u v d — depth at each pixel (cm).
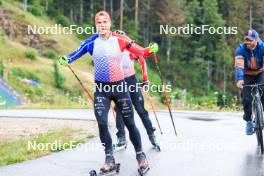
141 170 712
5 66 4259
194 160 818
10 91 3900
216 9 7738
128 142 1032
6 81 4031
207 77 7538
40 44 5553
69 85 4528
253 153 873
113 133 1178
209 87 7450
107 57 700
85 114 1853
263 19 8012
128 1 7756
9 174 717
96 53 704
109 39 703
